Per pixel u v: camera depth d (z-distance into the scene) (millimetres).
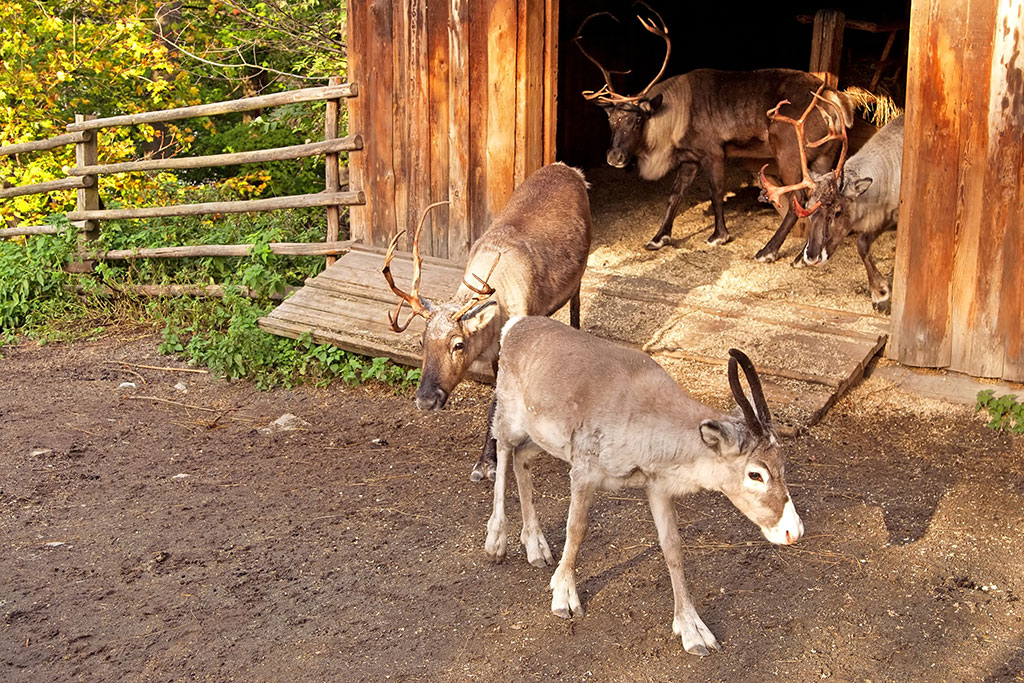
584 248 6828
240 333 7953
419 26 8414
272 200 9156
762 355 7234
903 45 11531
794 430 6371
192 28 13195
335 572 5059
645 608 4672
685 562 5043
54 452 6609
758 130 9492
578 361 4504
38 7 12055
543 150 8297
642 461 4270
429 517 5602
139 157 14289
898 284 7078
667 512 4391
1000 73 6457
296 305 8219
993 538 5211
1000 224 6609
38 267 9586
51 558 5250
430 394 5598
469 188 8438
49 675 4281
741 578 4895
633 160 12406
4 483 6145
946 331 6949
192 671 4289
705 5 13070
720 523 5414
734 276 8734
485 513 5629
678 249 9547
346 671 4273
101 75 12469
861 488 5746
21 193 10523
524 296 6164
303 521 5594
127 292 9461
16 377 8102
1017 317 6645
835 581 4852
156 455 6555
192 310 8992
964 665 4223
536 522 5066
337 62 12273
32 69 11844
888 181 7926
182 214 9453
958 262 6820
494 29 8070
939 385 6941
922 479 5844
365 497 5871
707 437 4012
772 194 8305
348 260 8703
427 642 4469
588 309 8133
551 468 6152
